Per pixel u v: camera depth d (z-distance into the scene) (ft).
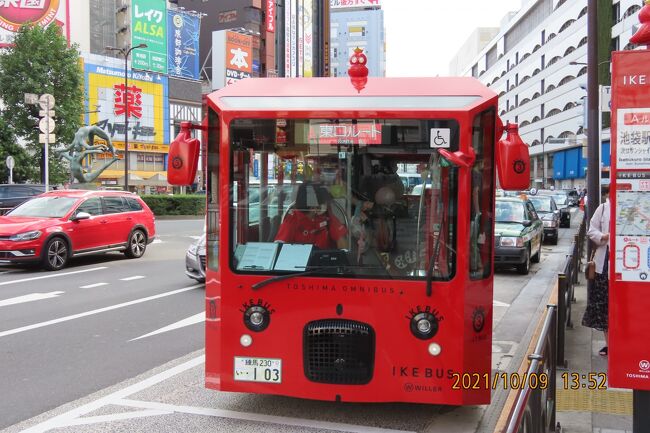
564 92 232.53
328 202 15.66
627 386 11.70
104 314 31.42
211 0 274.77
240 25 265.95
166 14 210.79
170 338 26.45
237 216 15.97
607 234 20.89
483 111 15.70
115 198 53.93
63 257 47.55
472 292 15.29
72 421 16.62
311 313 15.46
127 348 24.70
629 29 152.66
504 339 26.55
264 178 15.93
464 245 14.94
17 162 111.34
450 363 14.93
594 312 21.67
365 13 480.64
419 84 16.72
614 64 11.49
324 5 342.23
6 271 46.60
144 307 33.37
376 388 15.21
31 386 19.74
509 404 15.79
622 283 11.68
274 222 15.87
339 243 15.55
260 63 274.77
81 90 118.42
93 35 200.13
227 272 15.87
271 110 15.80
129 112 198.90
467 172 14.97
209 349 16.47
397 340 15.12
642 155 11.45
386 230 15.35
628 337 11.67
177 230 87.35
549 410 13.78
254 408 17.65
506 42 330.13
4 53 113.50
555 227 73.26
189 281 42.65
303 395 15.52
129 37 203.51
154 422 16.56
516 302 35.73
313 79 17.54
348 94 16.14
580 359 21.90
